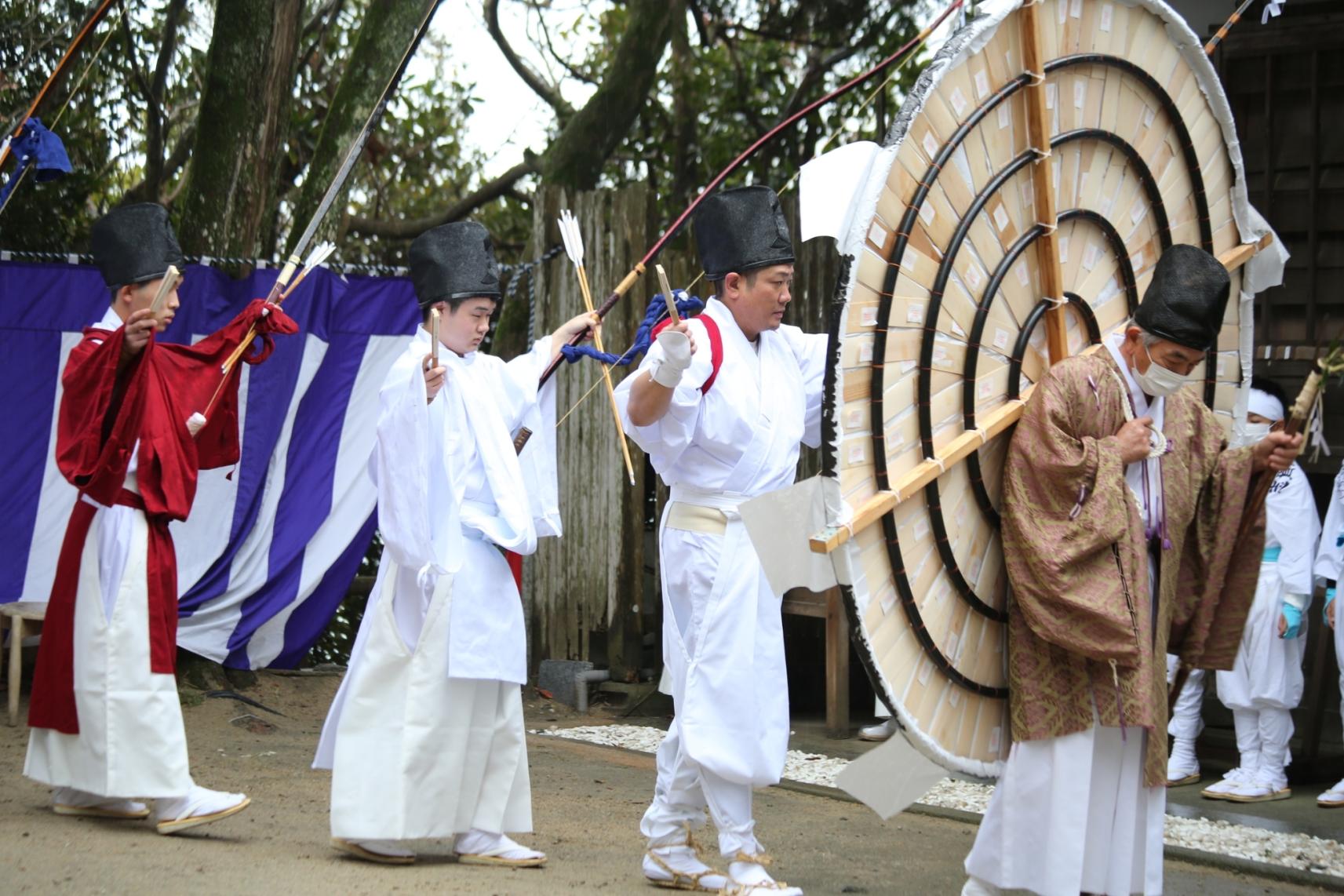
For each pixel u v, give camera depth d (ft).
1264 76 23.94
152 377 15.35
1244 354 14.93
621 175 40.14
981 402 12.32
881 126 36.99
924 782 12.25
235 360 15.79
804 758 22.50
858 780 12.07
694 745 13.00
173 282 14.39
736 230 13.39
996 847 12.58
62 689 14.97
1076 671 12.10
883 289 11.30
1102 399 12.16
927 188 11.41
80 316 23.98
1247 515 13.14
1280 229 23.95
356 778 13.87
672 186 39.70
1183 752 21.22
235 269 24.94
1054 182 12.67
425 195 41.27
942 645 12.19
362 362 25.94
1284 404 20.94
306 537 25.36
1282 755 20.26
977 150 11.89
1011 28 12.00
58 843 14.01
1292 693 20.15
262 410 25.00
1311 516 20.35
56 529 23.72
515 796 14.61
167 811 14.87
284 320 16.21
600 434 27.17
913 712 11.94
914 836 17.17
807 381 14.35
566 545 27.73
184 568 24.56
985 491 12.48
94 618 14.80
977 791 19.77
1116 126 13.15
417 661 14.03
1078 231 13.14
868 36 37.88
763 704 13.17
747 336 13.76
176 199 35.14
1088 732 12.07
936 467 11.68
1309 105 23.59
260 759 20.68
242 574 24.93
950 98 11.57
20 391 23.70
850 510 11.09
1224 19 24.27
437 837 14.42
